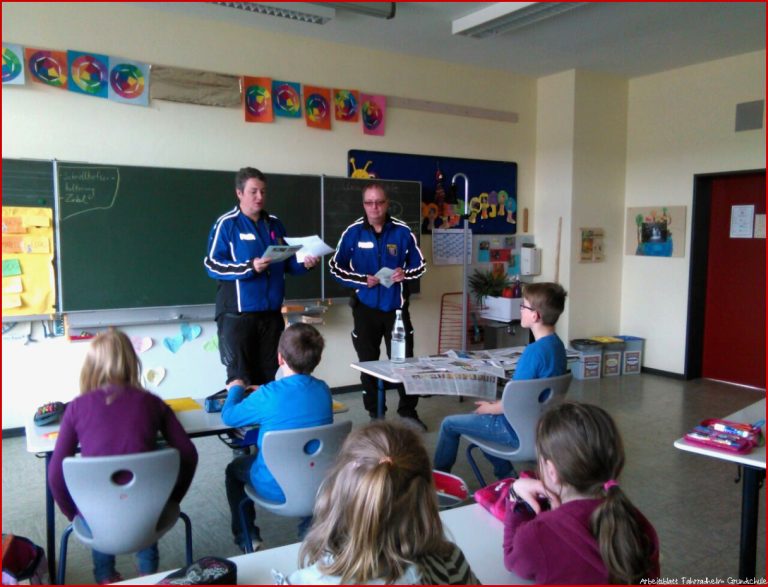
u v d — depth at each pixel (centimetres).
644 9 443
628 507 121
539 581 124
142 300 439
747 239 575
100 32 420
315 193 507
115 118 429
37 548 211
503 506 166
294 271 369
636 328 653
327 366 538
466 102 596
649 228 634
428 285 588
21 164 393
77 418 190
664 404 517
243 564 138
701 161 587
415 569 105
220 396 265
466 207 554
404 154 560
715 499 328
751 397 541
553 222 637
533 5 416
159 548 271
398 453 111
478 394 290
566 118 616
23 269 399
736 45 527
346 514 108
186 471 211
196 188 454
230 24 468
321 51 511
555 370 275
